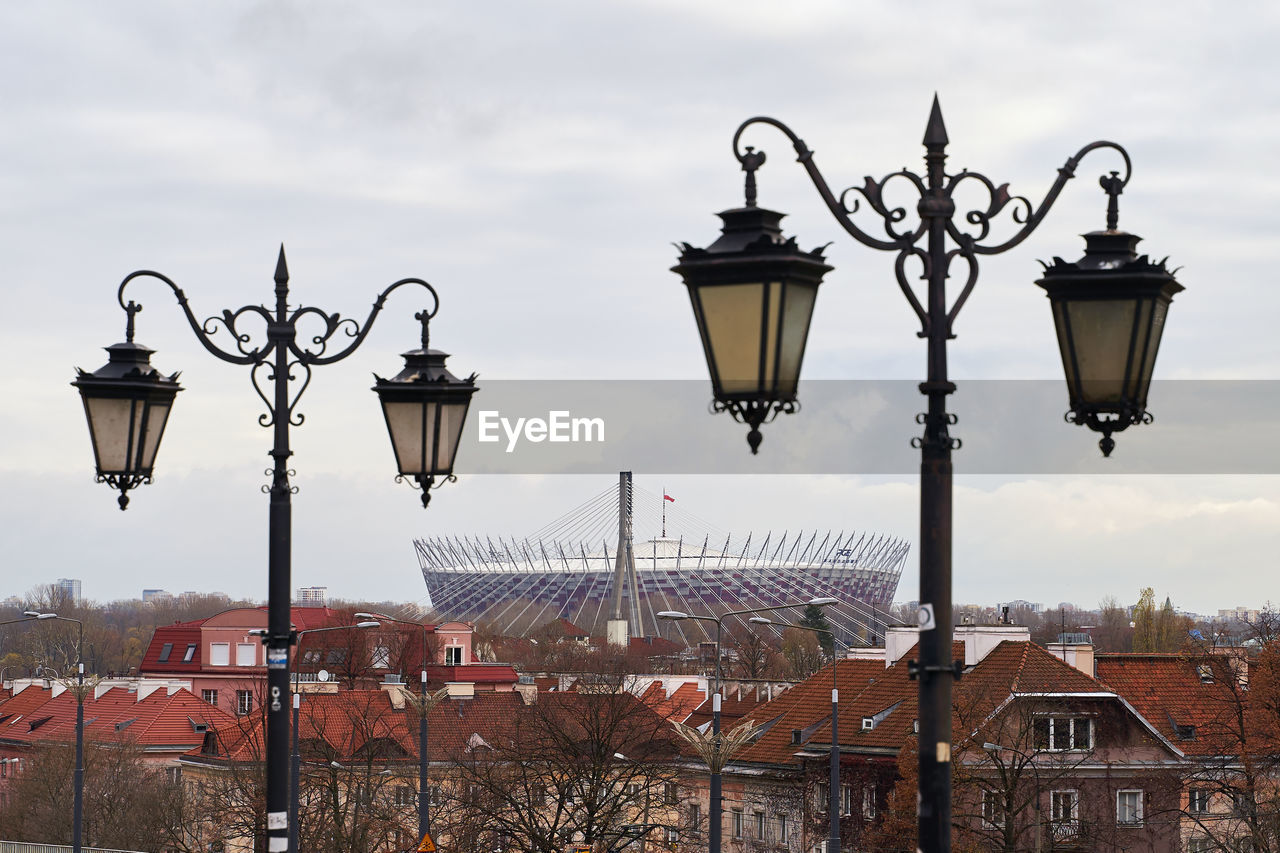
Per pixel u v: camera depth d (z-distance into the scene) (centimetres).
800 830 9906
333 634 17062
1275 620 8875
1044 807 8719
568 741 8600
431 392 2527
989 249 1580
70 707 15838
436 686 14375
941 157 1559
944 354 1541
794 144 1509
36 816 11400
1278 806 7475
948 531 1527
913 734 9206
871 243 1537
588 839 8375
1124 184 1670
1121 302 1622
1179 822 8731
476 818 8962
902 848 8369
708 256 1436
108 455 2402
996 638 9606
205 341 2414
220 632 18075
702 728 11394
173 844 10594
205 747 12106
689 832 9725
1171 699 9794
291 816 7075
